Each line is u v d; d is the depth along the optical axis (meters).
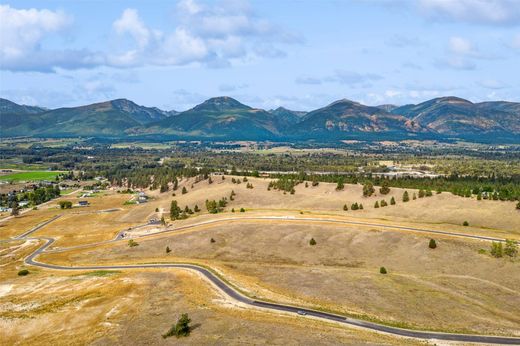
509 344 78.19
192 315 91.00
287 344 73.38
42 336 89.69
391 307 95.00
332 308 94.56
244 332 79.69
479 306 98.50
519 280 118.69
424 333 82.31
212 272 127.50
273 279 118.19
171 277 124.25
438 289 108.50
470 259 134.38
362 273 121.06
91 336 85.94
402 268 134.62
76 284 125.12
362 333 80.12
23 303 111.06
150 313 95.31
